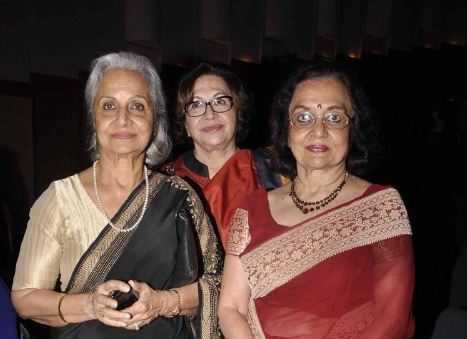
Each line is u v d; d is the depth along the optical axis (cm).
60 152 732
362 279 181
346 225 185
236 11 1052
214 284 205
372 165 206
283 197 206
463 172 1038
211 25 988
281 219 199
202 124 290
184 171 303
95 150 209
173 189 204
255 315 195
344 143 193
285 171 219
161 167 305
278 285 190
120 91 195
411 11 1404
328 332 181
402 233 180
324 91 193
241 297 201
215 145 292
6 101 671
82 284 191
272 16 1127
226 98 290
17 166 684
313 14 1181
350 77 199
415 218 680
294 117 197
